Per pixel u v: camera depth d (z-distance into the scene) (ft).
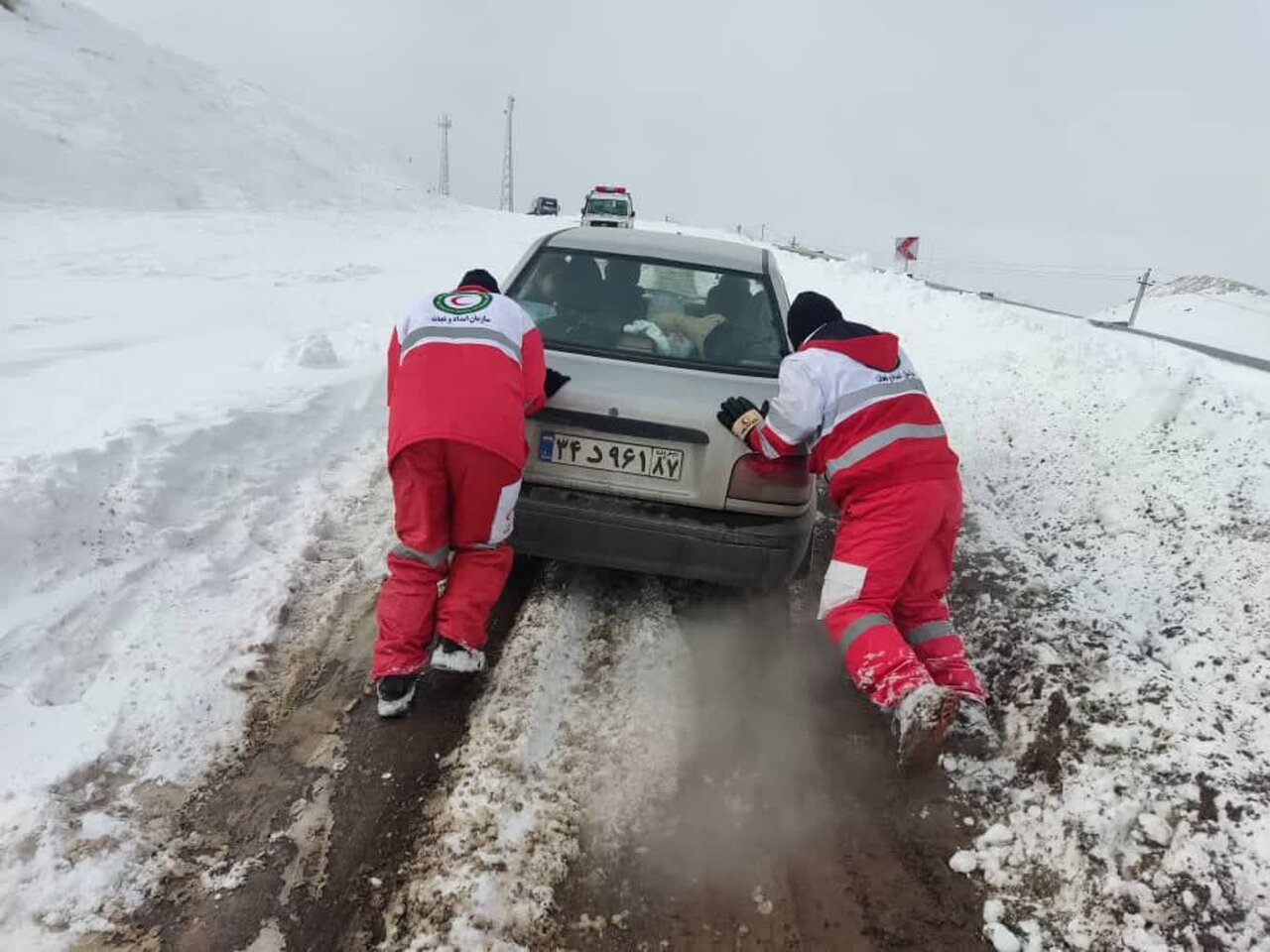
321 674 10.13
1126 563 13.20
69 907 6.90
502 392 9.16
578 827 8.23
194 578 11.32
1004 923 7.56
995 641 11.32
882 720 10.21
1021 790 8.96
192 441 14.28
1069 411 19.02
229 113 89.35
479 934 7.01
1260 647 10.41
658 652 11.02
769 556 10.32
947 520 9.84
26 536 10.79
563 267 12.99
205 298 28.66
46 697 9.00
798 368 9.71
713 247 14.25
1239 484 14.10
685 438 10.30
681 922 7.38
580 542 10.51
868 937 7.39
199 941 6.79
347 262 41.73
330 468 15.65
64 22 86.28
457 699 9.84
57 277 30.73
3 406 15.48
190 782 8.31
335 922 7.05
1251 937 7.15
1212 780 8.39
